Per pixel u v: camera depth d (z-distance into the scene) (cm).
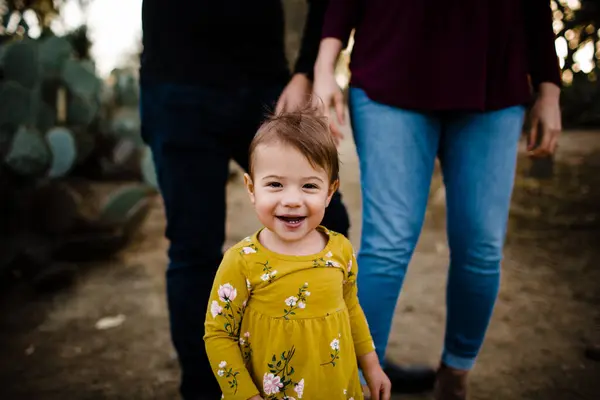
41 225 345
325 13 186
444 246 387
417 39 159
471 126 165
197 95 165
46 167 348
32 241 336
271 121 125
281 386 118
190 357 168
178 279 167
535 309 270
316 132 121
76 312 283
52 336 254
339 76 600
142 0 169
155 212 489
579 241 370
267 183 119
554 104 178
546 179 501
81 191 466
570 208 435
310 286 119
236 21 167
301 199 118
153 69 168
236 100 170
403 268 165
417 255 369
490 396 193
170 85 165
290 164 117
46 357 232
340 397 120
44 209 344
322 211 121
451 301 175
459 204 168
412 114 163
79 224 367
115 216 376
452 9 158
